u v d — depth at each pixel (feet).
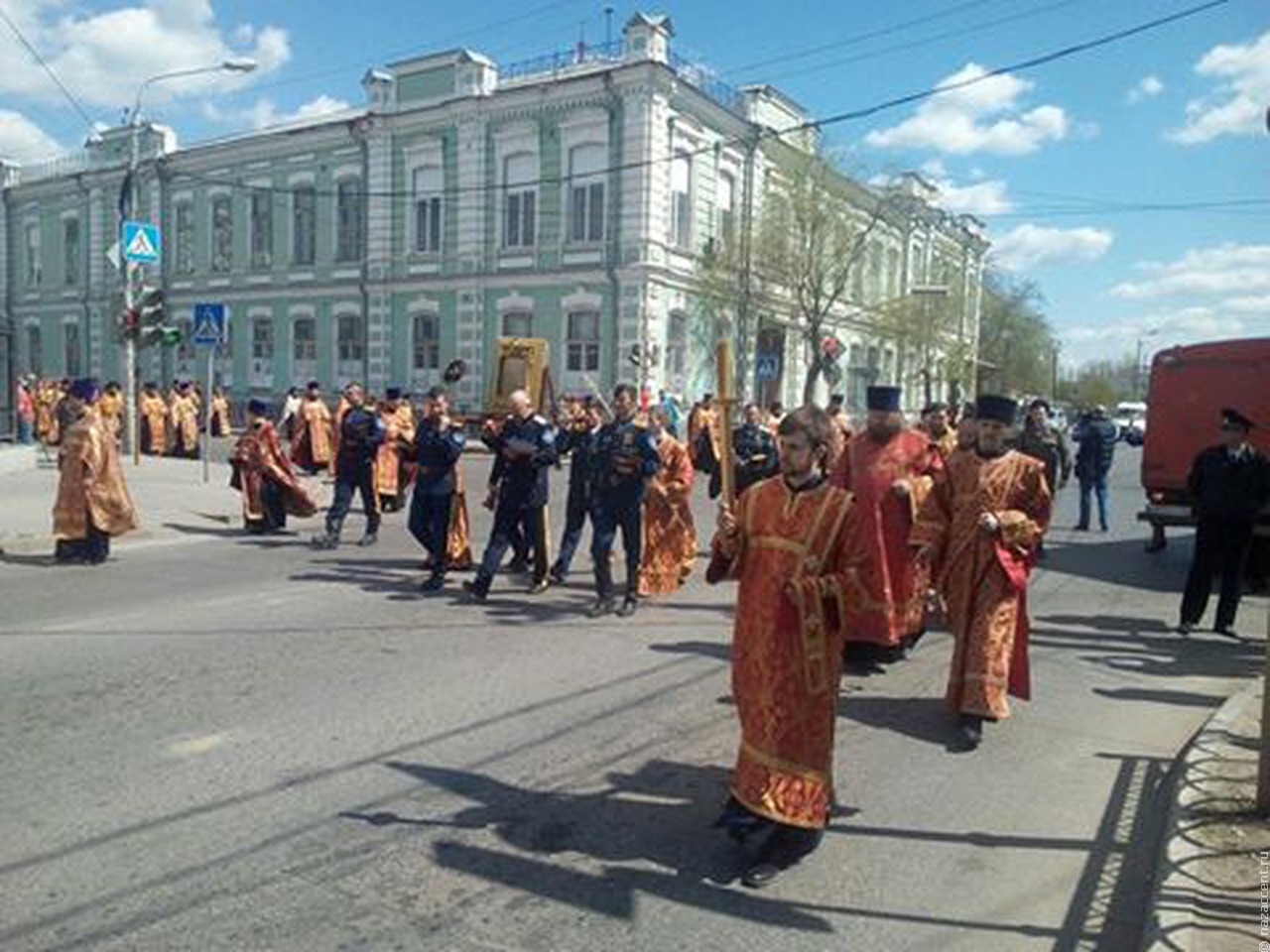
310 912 12.34
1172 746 19.70
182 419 84.84
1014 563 19.81
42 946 11.43
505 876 13.47
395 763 17.29
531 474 31.45
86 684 21.26
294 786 16.15
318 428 66.95
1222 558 29.48
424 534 33.24
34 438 91.86
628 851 14.33
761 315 113.19
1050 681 24.36
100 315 150.51
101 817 14.80
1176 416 44.73
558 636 26.61
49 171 157.28
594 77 98.94
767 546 14.06
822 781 13.85
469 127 107.76
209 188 134.51
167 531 43.73
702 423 64.49
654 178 98.22
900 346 142.92
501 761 17.57
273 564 36.94
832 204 108.17
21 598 30.19
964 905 13.17
